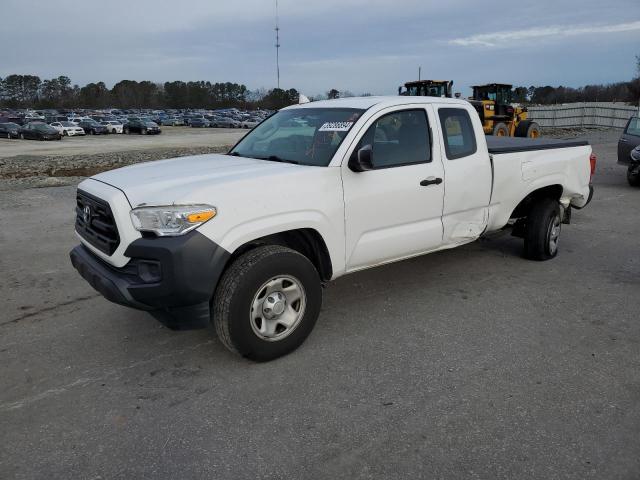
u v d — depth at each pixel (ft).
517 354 12.47
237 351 11.68
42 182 43.73
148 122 163.84
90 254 12.75
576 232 24.54
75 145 112.88
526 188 17.93
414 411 10.18
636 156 36.37
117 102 511.40
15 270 19.34
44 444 9.32
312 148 13.74
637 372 11.60
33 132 132.98
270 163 13.60
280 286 11.93
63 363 12.29
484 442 9.21
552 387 10.98
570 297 16.11
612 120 118.83
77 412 10.30
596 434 9.39
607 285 17.16
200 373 11.75
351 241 13.33
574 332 13.65
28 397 10.85
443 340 13.24
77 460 8.89
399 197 14.02
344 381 11.32
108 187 11.89
